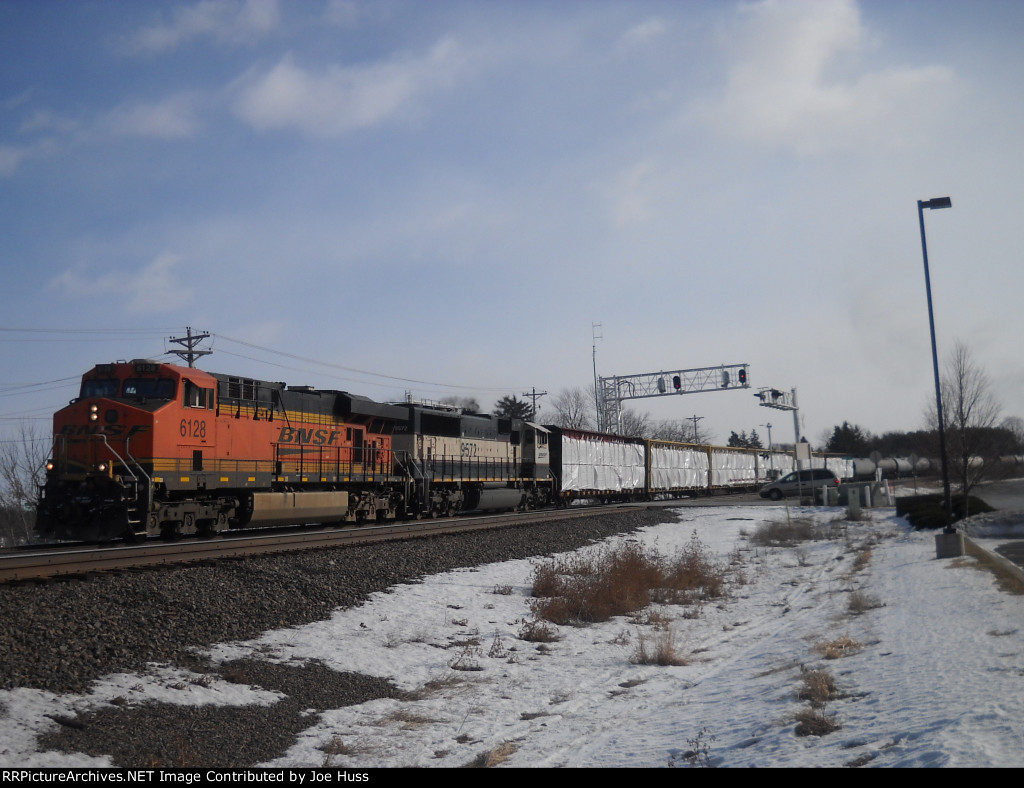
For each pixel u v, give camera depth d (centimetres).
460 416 3431
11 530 5238
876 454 4528
